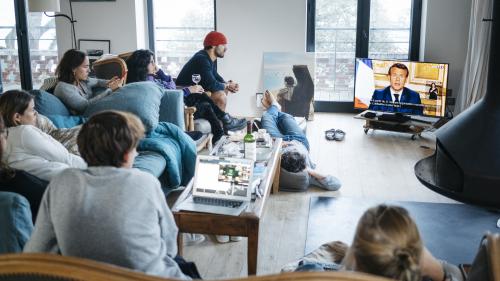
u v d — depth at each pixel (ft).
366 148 18.76
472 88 19.56
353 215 13.25
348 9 22.68
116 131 6.18
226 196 9.98
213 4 23.18
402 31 22.59
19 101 10.48
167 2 23.39
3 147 9.07
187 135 14.42
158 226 6.40
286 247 11.65
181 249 9.90
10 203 7.93
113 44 23.04
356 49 23.00
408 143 19.40
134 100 13.69
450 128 9.02
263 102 18.08
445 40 21.49
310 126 21.59
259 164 11.83
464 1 21.11
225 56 22.88
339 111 23.76
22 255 4.81
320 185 14.90
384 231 5.13
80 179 6.11
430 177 9.48
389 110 19.93
